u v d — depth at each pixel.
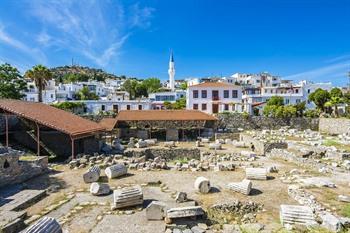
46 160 26.86
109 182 22.77
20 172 22.88
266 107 65.81
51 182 22.88
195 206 15.57
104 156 32.97
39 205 17.62
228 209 16.61
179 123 52.56
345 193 18.16
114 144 42.22
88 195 19.42
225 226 14.32
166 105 85.44
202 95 71.44
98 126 39.69
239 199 18.23
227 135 52.16
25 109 32.75
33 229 11.34
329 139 42.59
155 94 101.38
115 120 50.84
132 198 16.77
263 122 61.41
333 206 15.81
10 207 16.48
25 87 65.56
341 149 32.12
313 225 13.62
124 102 80.88
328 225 13.28
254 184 21.61
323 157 30.09
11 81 62.78
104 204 17.58
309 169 26.30
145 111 55.66
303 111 65.31
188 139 52.72
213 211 16.34
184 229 13.84
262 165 28.80
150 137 51.72
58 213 16.20
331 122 55.53
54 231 11.81
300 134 49.50
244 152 36.81
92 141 37.50
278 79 145.88
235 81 150.38
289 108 62.38
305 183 20.72
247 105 68.81
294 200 18.08
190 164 28.61
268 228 13.84
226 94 71.75
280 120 61.50
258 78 150.00
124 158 32.91
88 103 79.06
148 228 14.06
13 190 20.09
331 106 64.38
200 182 19.59
